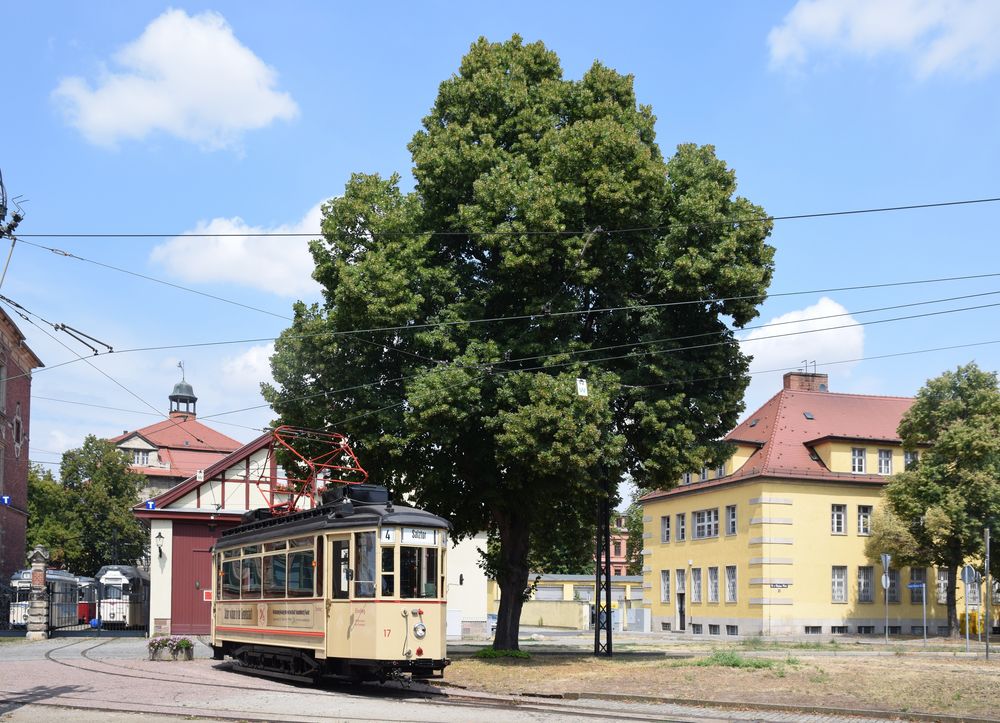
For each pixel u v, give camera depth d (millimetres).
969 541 41906
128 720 14828
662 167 25156
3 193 19906
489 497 26734
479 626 42344
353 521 19656
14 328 53656
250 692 18500
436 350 25406
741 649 33781
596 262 25359
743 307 26375
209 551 39094
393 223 25656
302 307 26453
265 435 40000
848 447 49812
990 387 43656
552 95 27078
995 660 27000
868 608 48812
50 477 75125
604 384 24906
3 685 19719
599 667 23797
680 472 26594
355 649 19094
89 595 47688
